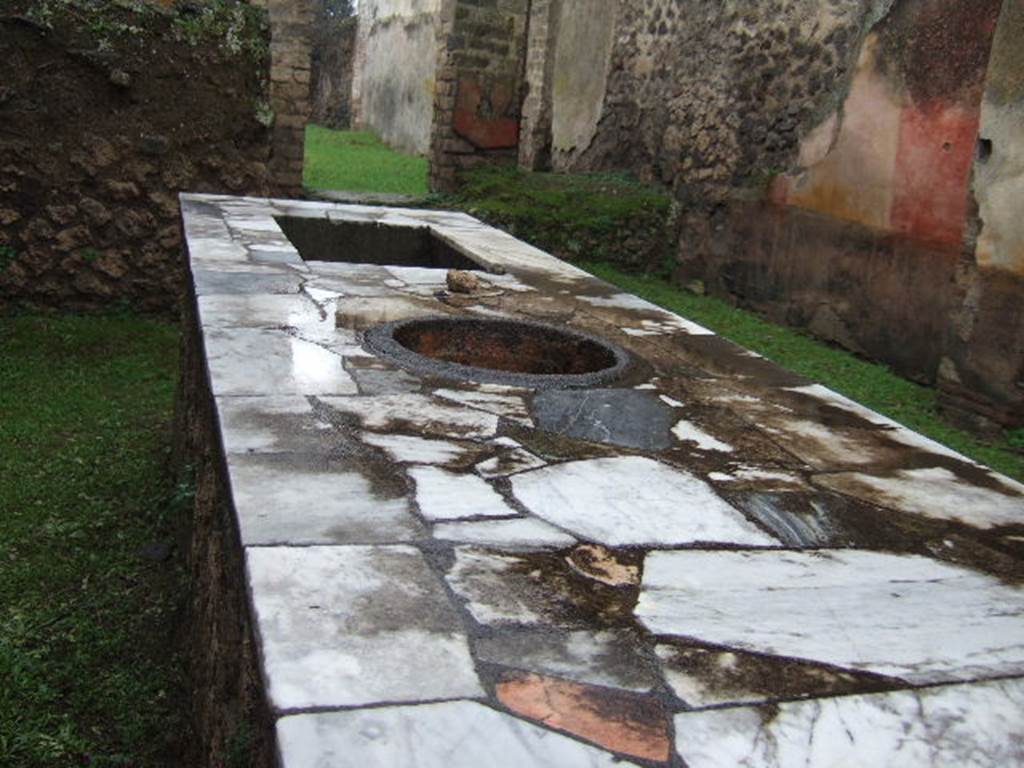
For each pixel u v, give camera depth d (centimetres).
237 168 613
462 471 183
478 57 930
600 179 859
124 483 380
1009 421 442
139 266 596
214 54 595
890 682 128
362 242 477
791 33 650
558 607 138
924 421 464
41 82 558
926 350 536
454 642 127
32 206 568
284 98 846
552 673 122
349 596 135
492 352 299
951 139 516
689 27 772
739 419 234
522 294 350
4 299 570
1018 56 434
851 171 591
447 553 150
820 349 592
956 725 120
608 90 893
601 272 755
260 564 141
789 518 178
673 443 213
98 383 491
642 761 108
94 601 296
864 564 163
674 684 123
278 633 124
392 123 1620
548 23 921
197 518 264
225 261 348
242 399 210
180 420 383
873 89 573
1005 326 441
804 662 131
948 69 518
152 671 264
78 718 244
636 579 149
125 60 573
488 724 111
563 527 165
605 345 286
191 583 269
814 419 240
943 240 522
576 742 110
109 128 577
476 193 856
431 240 481
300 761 102
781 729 116
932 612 148
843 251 599
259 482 168
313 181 1010
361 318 287
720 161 727
